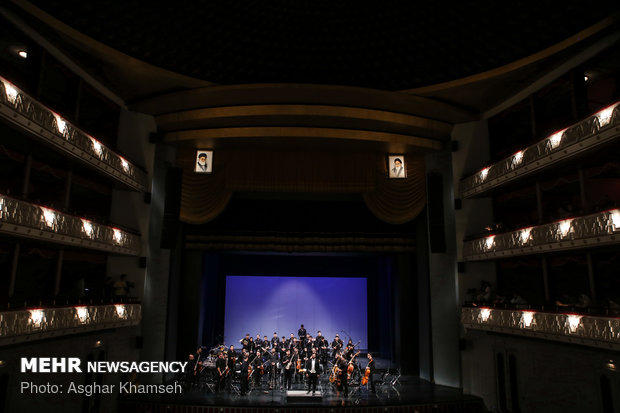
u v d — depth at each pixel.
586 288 17.39
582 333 12.25
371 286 26.17
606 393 12.29
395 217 21.45
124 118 19.36
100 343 15.99
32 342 12.57
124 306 16.89
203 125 19.75
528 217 19.73
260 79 18.12
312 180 21.45
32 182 17.08
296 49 17.00
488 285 18.58
